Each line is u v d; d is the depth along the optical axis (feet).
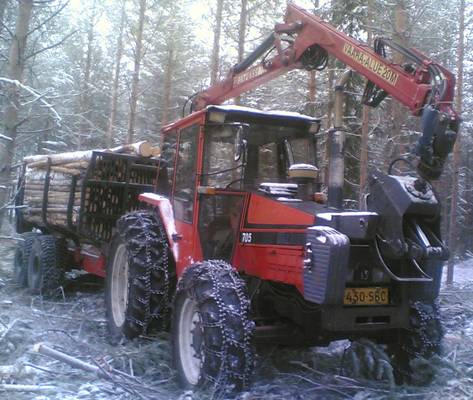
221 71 78.07
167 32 81.30
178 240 19.54
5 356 17.39
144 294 19.31
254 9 59.82
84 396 14.37
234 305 14.87
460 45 62.13
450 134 14.24
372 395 14.83
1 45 40.24
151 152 28.35
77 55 91.86
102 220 27.66
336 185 17.04
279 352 18.86
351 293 15.23
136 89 74.79
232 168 18.21
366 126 47.11
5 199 28.37
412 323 16.25
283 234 16.38
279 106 65.00
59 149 80.89
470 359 18.34
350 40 18.48
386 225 14.43
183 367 15.97
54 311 24.93
